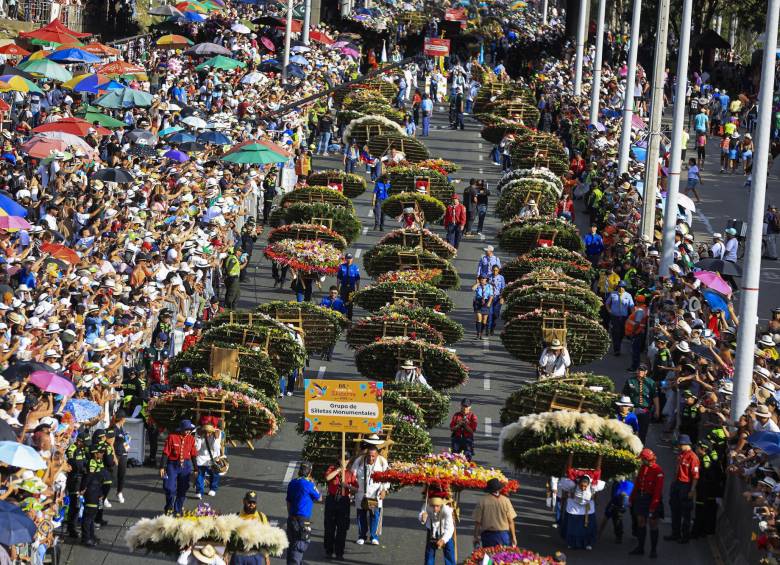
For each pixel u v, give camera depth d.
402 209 76.12
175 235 59.44
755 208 43.34
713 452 41.72
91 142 70.81
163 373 47.56
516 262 64.31
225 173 73.19
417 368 49.72
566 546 41.06
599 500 44.94
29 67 76.06
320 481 42.62
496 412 53.00
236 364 47.38
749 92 129.75
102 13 124.62
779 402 45.06
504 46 146.88
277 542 34.09
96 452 39.88
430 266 64.31
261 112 88.81
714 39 139.25
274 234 67.62
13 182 62.12
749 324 43.22
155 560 38.88
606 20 182.88
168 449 41.34
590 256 71.06
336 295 60.78
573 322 54.56
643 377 47.69
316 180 78.38
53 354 42.00
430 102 108.25
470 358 59.91
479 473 38.84
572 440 41.19
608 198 79.25
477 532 37.16
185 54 98.88
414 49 149.00
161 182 68.50
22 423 38.62
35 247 52.16
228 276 62.56
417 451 42.59
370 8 167.38
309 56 115.31
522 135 92.06
